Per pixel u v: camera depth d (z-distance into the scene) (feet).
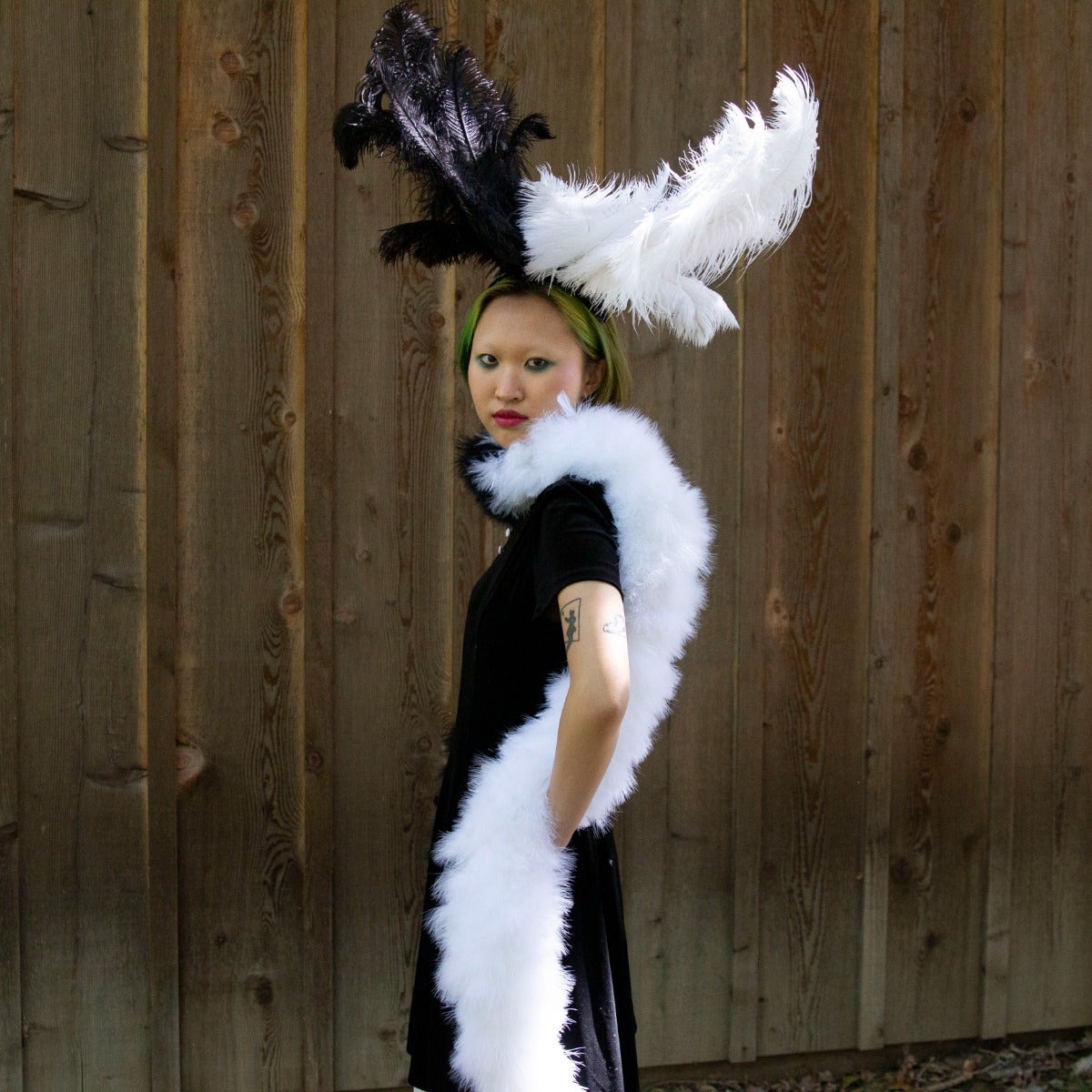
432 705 8.46
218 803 8.18
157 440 7.93
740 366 8.79
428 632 8.43
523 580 4.67
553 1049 4.46
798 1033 9.30
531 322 4.83
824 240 8.90
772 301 8.84
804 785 9.16
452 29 8.20
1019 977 9.77
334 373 8.18
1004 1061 9.61
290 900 8.32
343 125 5.13
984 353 9.29
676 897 8.98
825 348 8.96
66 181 7.73
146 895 8.08
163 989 8.12
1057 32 9.28
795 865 9.19
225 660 8.13
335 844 8.39
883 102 8.90
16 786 7.86
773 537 8.96
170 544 8.00
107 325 7.82
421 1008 5.16
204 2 7.86
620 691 4.15
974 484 9.34
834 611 9.11
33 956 7.96
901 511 9.20
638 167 8.54
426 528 8.38
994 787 9.57
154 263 7.85
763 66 8.69
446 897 4.59
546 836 4.45
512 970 4.40
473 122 5.10
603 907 5.04
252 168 7.97
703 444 8.78
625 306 4.77
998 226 9.24
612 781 4.69
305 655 8.22
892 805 9.37
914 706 9.34
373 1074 8.58
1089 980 9.82
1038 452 9.47
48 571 7.84
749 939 9.09
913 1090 9.19
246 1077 8.34
